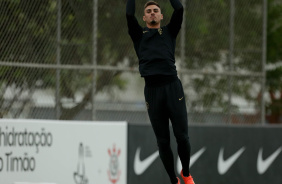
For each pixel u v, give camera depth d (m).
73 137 35.44
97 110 38.00
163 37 23.16
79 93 37.41
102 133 36.72
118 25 39.03
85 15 37.81
